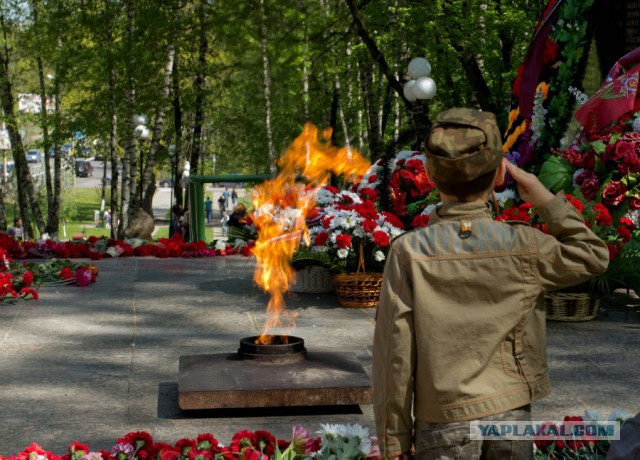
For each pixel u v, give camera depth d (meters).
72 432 4.36
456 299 2.43
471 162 2.44
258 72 27.17
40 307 7.60
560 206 2.53
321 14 25.45
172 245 11.29
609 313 7.41
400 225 7.77
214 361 4.97
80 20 24.30
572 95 10.06
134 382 5.25
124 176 28.27
